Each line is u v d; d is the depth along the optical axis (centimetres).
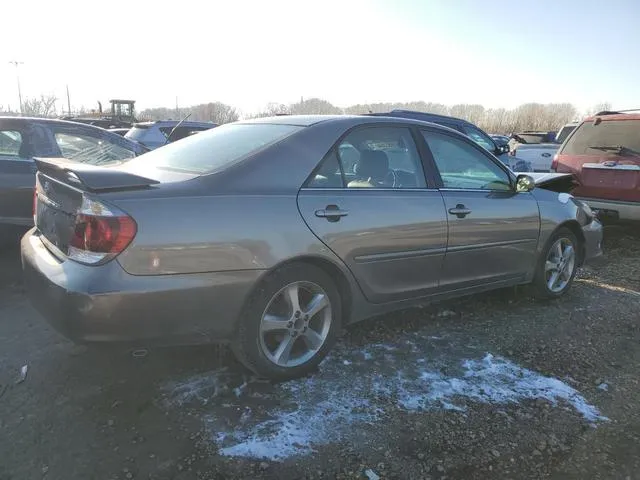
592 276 582
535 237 456
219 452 255
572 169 762
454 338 396
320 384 320
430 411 297
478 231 406
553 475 252
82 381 316
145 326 268
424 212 369
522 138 1483
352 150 352
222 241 282
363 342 381
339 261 327
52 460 248
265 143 326
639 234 800
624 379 345
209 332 287
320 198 321
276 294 306
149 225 265
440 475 248
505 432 281
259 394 305
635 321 445
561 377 343
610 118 737
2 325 396
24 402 294
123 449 256
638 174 691
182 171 312
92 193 266
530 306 472
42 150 546
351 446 264
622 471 256
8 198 520
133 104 3209
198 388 309
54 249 296
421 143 391
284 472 244
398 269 360
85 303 256
